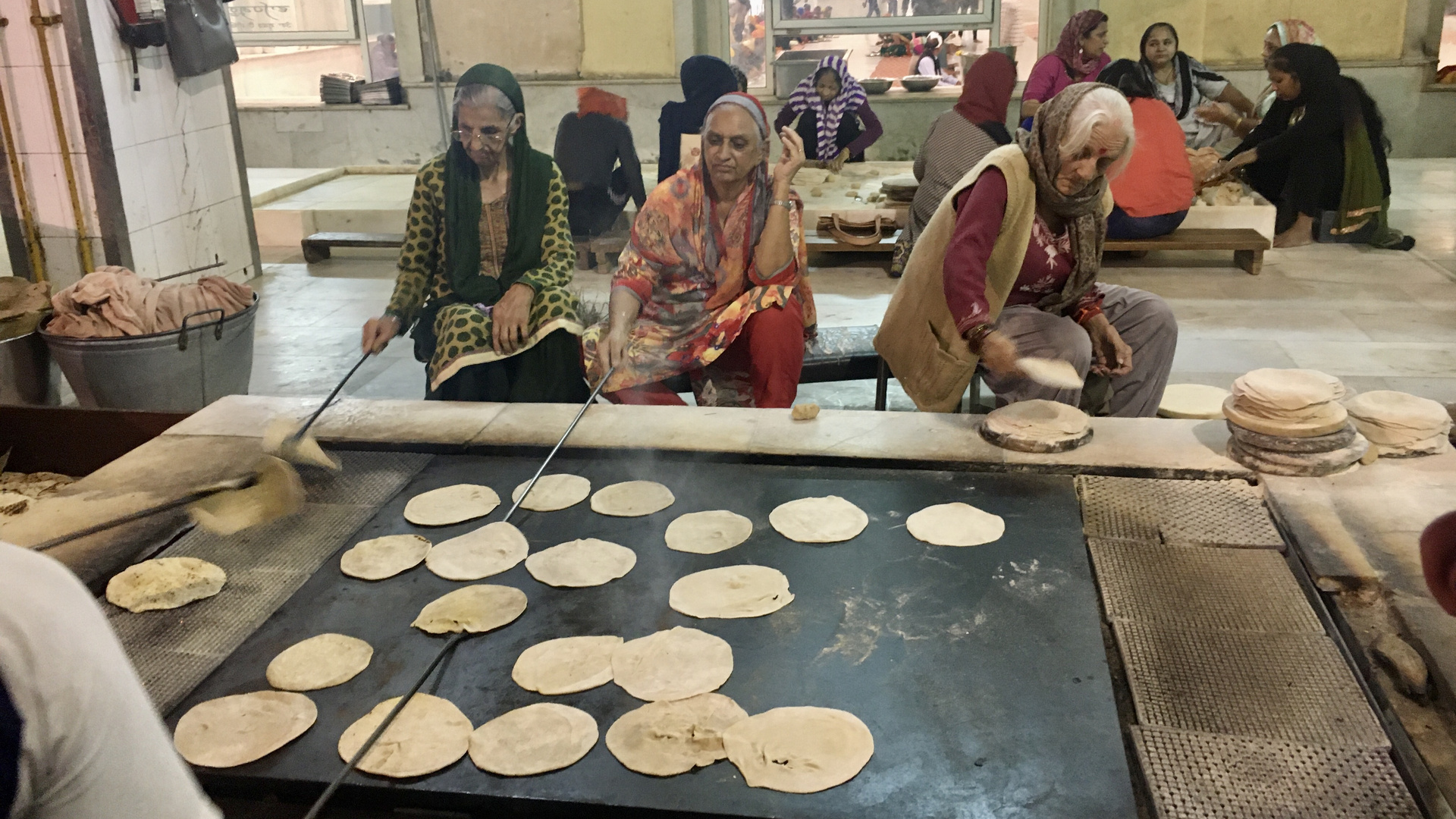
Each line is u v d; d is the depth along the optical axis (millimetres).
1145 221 5996
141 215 5363
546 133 8773
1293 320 5195
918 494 2340
